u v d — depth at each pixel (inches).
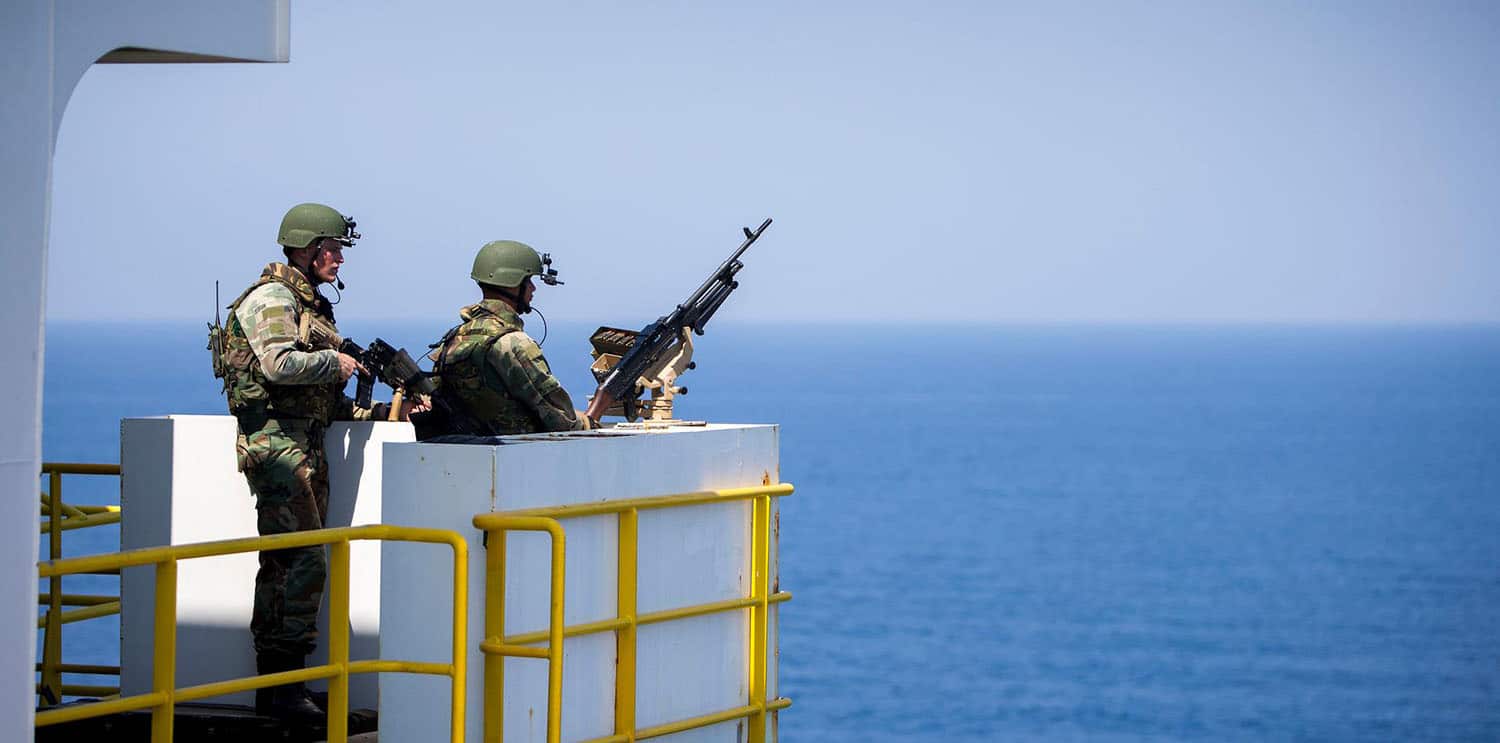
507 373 499.5
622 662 453.7
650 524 465.4
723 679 495.2
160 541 511.2
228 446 508.4
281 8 394.0
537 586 426.3
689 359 578.2
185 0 371.9
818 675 5093.5
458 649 391.9
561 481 433.7
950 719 4594.0
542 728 428.1
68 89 345.1
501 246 517.3
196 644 508.4
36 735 481.1
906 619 5885.8
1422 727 4527.6
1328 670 5132.9
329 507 502.3
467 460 414.0
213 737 472.4
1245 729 4495.6
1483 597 6215.6
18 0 334.0
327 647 501.4
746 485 503.2
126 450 513.7
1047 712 4662.9
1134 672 5118.1
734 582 498.9
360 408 500.7
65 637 4948.3
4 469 331.9
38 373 337.4
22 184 334.6
